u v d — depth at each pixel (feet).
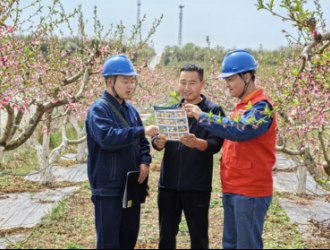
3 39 16.34
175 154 12.01
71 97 19.27
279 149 17.44
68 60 25.50
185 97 12.05
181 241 16.34
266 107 10.41
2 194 24.31
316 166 17.31
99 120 11.30
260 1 11.36
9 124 16.81
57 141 39.55
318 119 15.43
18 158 33.32
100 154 11.67
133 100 34.35
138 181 12.06
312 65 13.55
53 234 17.42
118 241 11.81
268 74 27.68
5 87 16.17
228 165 11.34
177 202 12.18
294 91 12.53
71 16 18.98
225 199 11.61
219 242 16.35
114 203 11.69
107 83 11.95
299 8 11.02
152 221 19.17
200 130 12.01
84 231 17.80
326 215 20.68
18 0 15.76
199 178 11.80
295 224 19.12
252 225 11.03
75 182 27.81
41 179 26.40
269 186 11.10
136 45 27.78
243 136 10.44
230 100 28.25
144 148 12.88
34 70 19.75
